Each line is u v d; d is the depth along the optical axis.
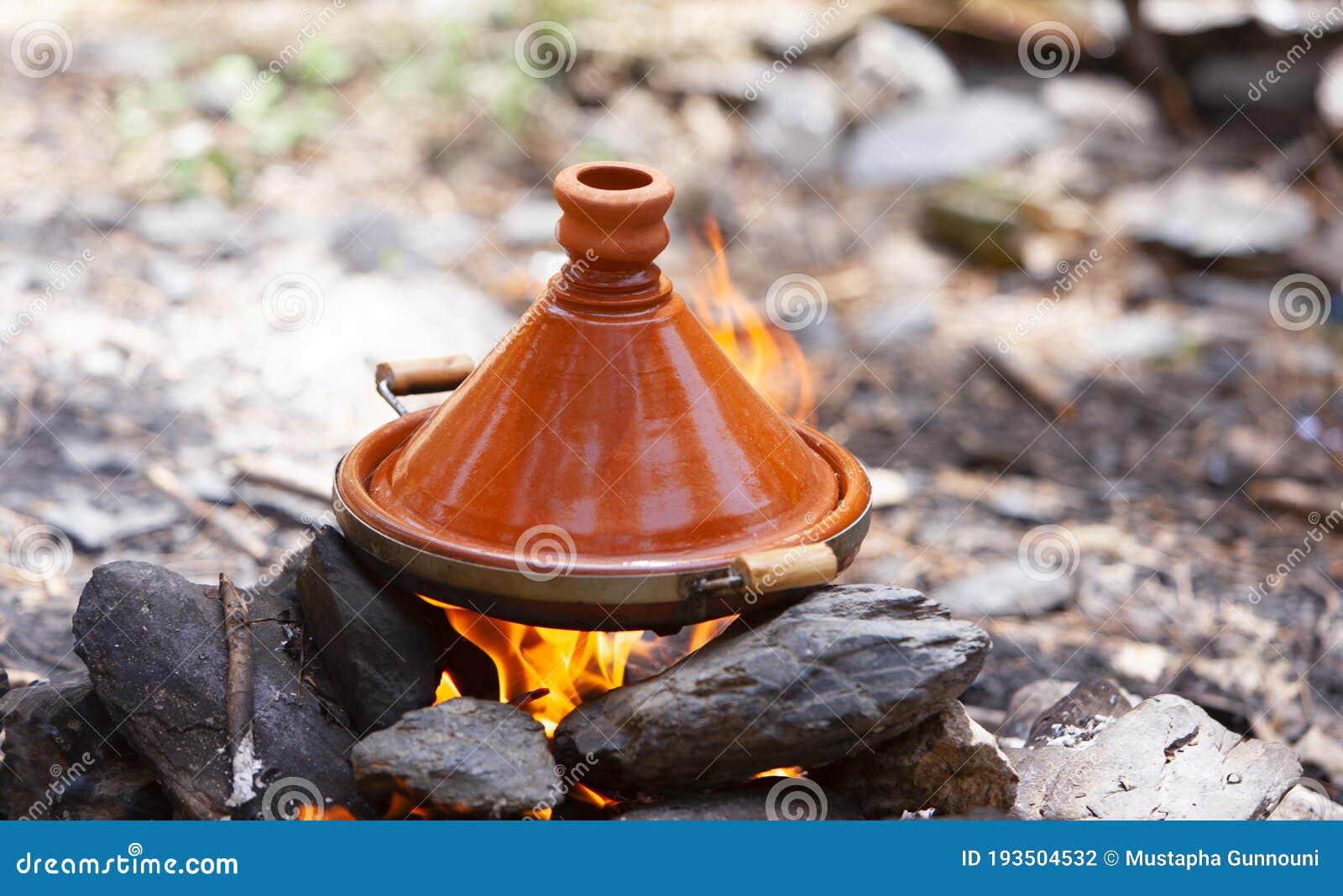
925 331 5.90
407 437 2.59
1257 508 4.53
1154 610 3.85
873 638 2.18
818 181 7.39
